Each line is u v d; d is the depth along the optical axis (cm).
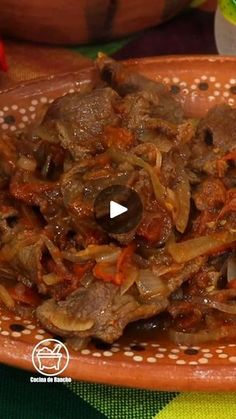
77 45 80
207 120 59
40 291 52
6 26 77
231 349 48
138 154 54
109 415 48
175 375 45
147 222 52
